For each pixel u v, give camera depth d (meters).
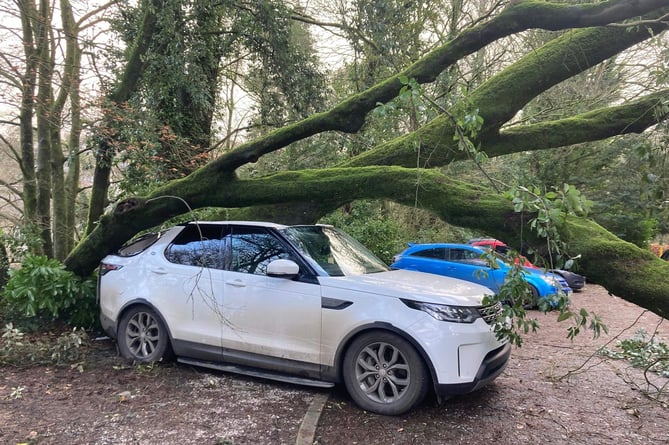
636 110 5.52
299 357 4.27
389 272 4.88
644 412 4.22
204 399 4.19
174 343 4.93
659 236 20.25
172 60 8.91
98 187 7.88
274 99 11.71
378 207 14.81
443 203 4.69
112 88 8.19
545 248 4.03
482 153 3.72
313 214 6.16
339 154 12.35
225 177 5.88
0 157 11.91
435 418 3.90
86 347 5.70
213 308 4.71
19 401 4.07
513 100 5.38
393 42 11.53
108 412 3.87
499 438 3.58
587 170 16.33
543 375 5.33
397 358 3.91
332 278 4.31
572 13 4.19
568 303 3.61
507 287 3.68
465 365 3.77
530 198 3.48
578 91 13.74
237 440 3.41
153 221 6.21
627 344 6.22
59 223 8.70
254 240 4.86
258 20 10.62
